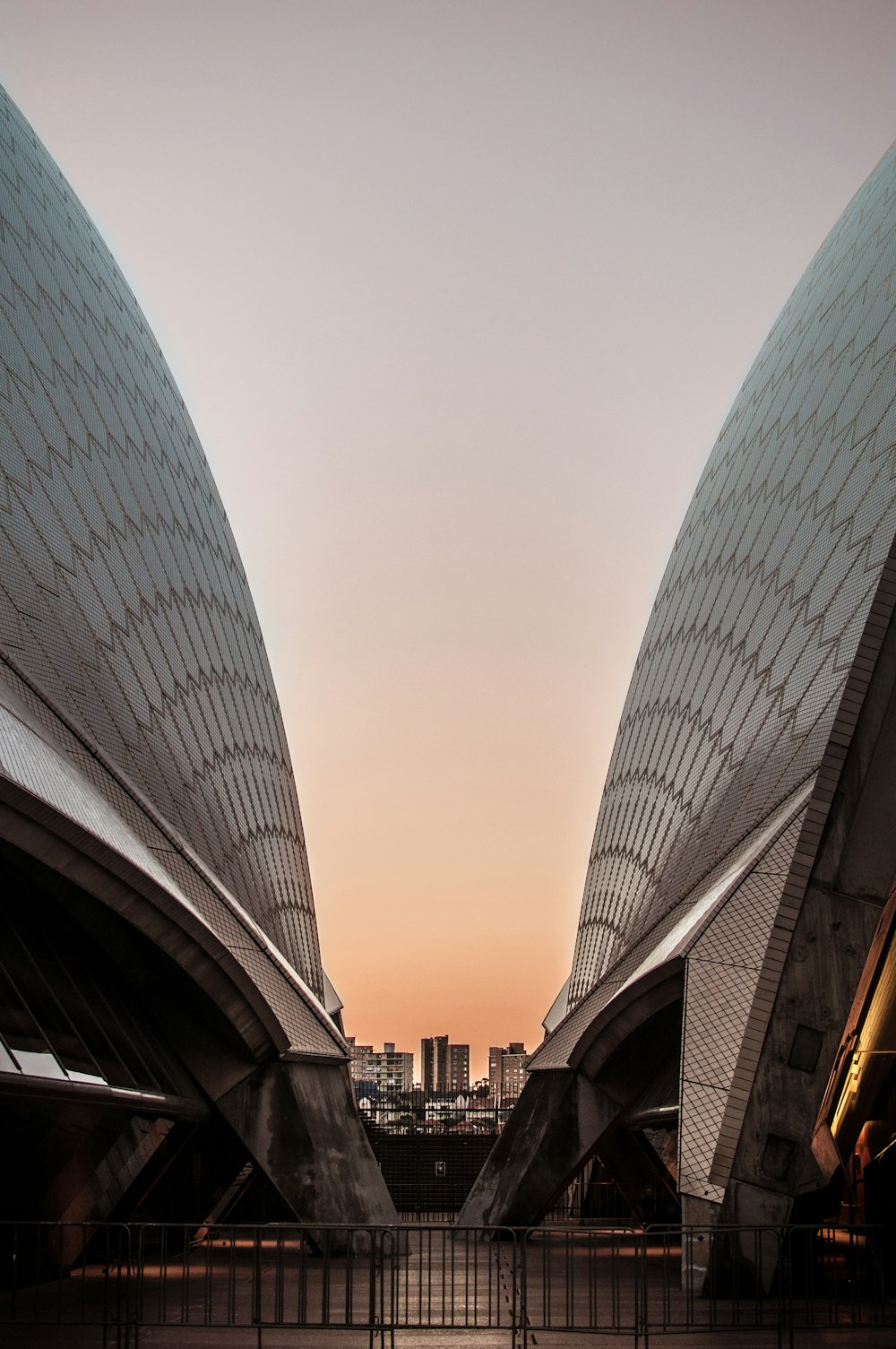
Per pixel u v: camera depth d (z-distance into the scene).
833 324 32.19
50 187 35.06
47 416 28.45
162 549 34.44
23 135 34.00
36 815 18.97
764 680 27.92
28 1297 18.17
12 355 27.30
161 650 31.75
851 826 18.80
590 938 37.81
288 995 26.83
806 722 24.36
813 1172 18.42
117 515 31.34
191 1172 27.34
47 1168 19.03
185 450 40.81
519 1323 16.42
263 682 41.66
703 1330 15.02
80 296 34.25
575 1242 32.50
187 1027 25.09
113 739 26.55
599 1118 28.42
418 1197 47.38
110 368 34.91
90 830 19.95
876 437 26.06
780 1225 16.38
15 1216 18.64
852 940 18.69
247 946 26.56
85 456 30.22
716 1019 20.66
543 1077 29.42
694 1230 14.78
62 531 27.16
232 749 35.53
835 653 24.28
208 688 34.91
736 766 27.81
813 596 26.73
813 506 28.69
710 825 28.08
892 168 31.98
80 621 26.67
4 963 18.80
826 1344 14.66
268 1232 35.56
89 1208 21.75
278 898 35.84
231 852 32.59
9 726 20.05
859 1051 19.78
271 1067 25.64
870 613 18.77
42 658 24.03
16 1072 16.12
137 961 23.36
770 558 30.67
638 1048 27.66
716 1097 19.86
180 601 34.75
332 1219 25.53
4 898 20.16
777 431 34.03
